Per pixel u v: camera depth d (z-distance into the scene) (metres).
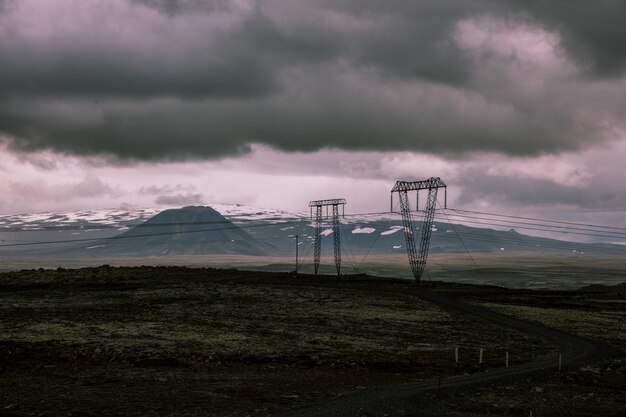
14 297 137.25
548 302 153.12
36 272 184.88
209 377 58.06
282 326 101.44
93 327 89.06
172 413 42.62
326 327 102.00
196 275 193.12
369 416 42.31
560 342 92.25
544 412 47.72
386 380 58.62
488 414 45.84
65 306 122.06
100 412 42.69
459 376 61.47
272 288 159.25
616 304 154.88
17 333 80.38
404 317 117.44
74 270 193.62
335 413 42.41
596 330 106.19
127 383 53.97
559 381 61.75
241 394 49.72
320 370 63.84
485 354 78.81
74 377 56.38
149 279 177.50
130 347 71.81
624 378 65.75
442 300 145.50
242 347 75.69
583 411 48.88
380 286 176.38
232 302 134.25
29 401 46.00
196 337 83.19
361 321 110.81
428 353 77.81
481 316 120.94
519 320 116.75
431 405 47.28
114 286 161.50
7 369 59.78
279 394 49.81
